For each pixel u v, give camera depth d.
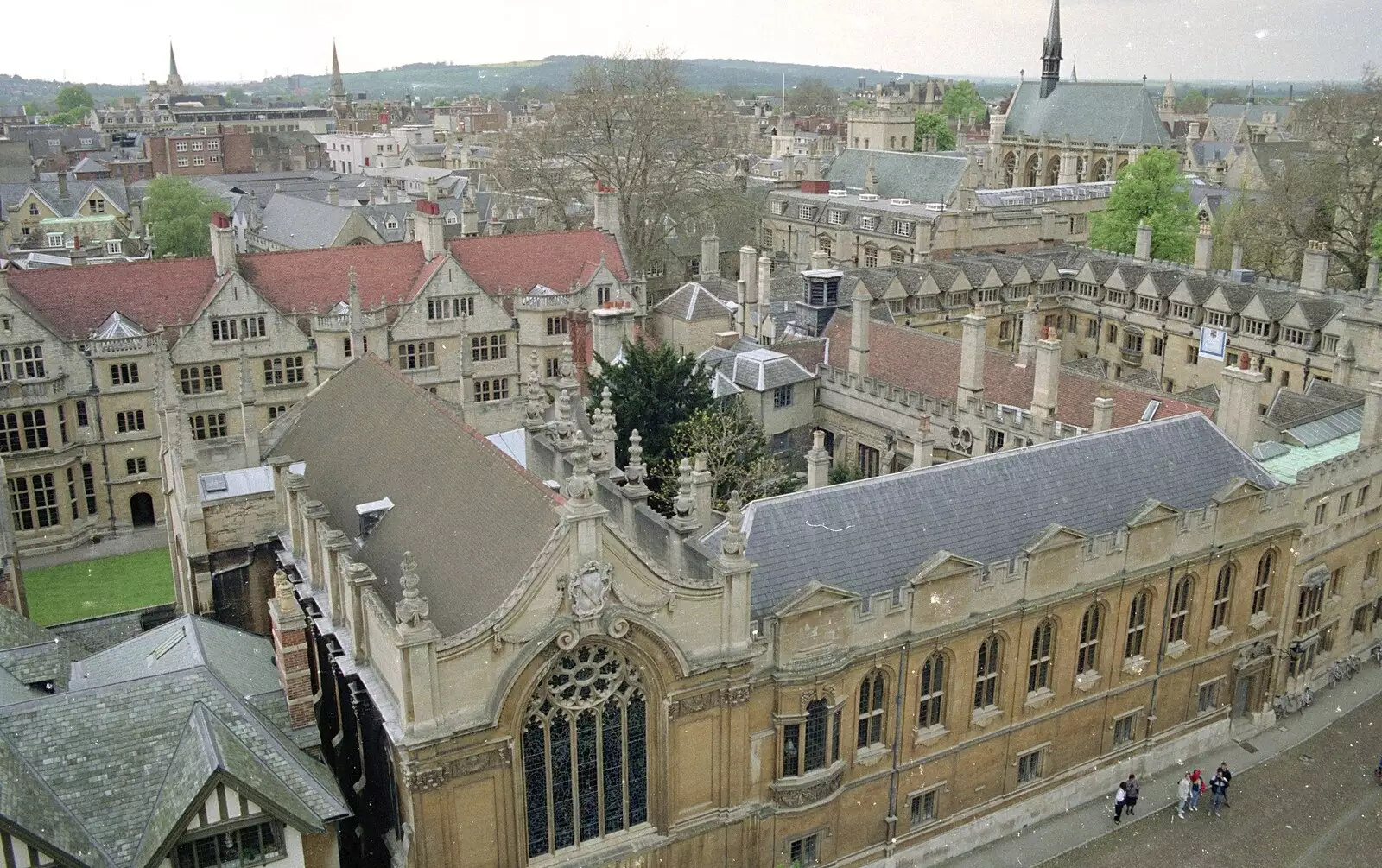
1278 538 63.91
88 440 86.81
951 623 51.59
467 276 96.50
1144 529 57.09
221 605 58.56
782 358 90.81
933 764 53.62
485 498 46.47
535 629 41.22
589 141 145.12
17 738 39.25
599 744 44.72
